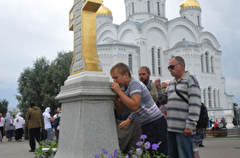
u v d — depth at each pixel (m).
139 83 3.22
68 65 26.81
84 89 3.02
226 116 19.89
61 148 3.51
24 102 26.36
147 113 3.27
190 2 43.97
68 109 3.47
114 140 3.16
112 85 3.13
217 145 11.47
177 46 34.59
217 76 37.56
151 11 39.47
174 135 4.08
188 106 3.95
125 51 32.06
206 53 37.00
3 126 19.50
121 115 3.87
